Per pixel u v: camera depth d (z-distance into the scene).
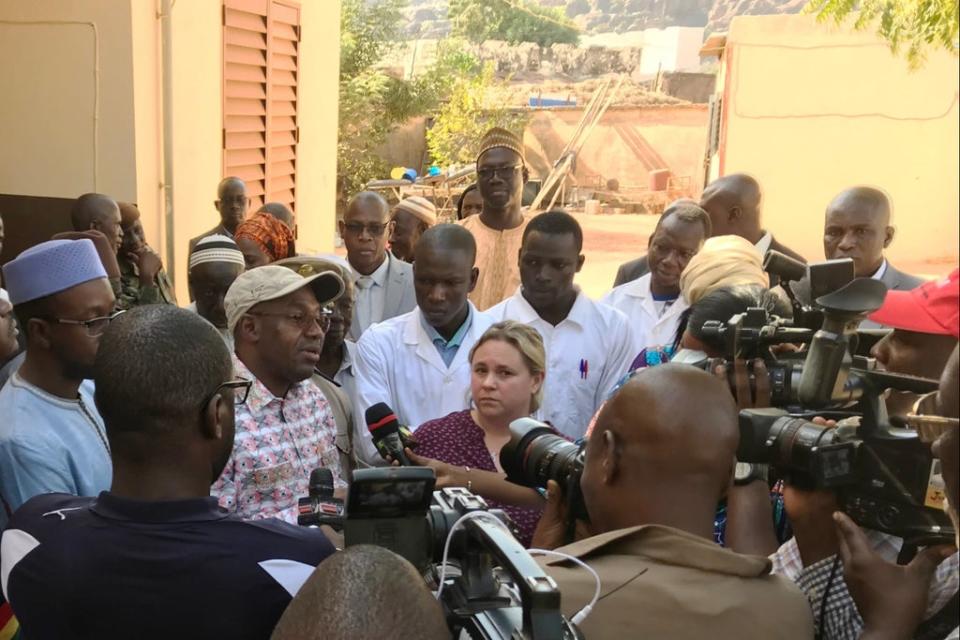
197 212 7.19
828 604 1.72
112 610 1.64
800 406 1.89
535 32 40.62
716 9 46.53
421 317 3.66
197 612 1.65
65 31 6.14
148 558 1.65
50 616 1.67
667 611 1.48
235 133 7.86
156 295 5.77
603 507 1.64
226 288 3.67
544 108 26.12
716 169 16.09
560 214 3.74
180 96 6.80
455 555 1.45
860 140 14.77
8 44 6.18
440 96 25.69
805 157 14.88
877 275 4.27
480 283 5.02
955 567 1.60
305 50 9.42
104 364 1.72
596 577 1.40
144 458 1.72
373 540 1.45
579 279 17.91
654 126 25.67
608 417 1.64
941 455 1.28
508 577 1.45
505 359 2.88
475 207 6.29
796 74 14.71
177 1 6.65
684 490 1.57
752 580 1.53
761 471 1.92
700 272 2.92
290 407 2.78
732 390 2.04
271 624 1.69
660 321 4.05
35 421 2.46
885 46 14.41
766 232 5.04
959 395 1.26
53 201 6.30
